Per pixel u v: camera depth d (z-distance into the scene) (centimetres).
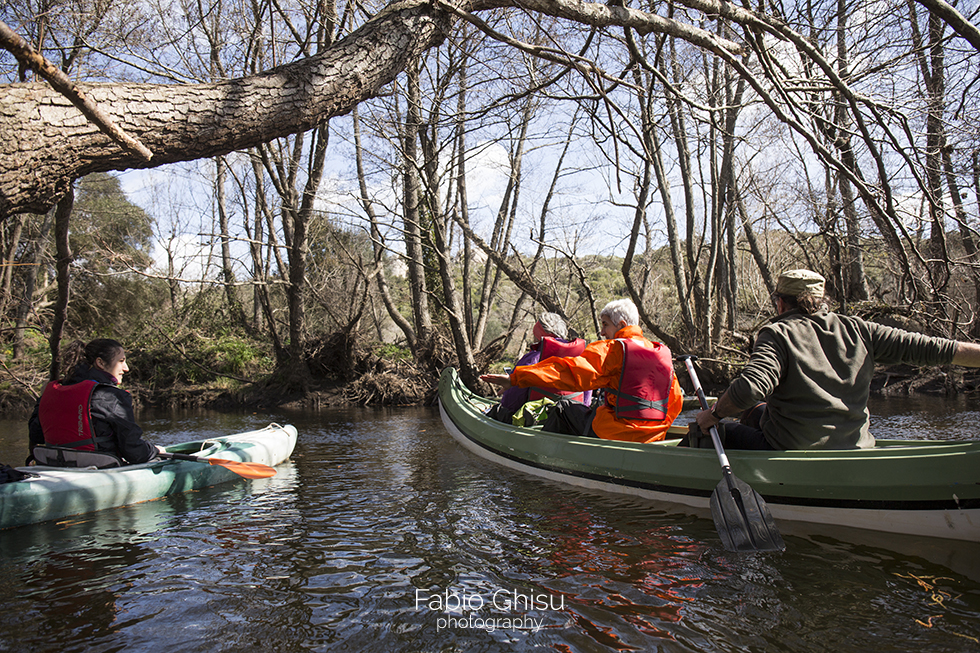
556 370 366
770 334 284
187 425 877
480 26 365
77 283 1584
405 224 1156
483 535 313
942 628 200
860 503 279
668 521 325
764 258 1276
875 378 1043
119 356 413
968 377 967
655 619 213
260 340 1612
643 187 905
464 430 604
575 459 405
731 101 925
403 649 199
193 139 285
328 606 232
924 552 262
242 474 419
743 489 288
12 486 346
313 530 332
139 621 221
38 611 230
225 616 225
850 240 930
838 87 407
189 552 297
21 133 236
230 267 1606
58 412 390
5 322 1207
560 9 354
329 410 1103
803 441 291
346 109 339
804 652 189
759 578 245
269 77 305
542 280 1476
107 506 380
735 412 285
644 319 1046
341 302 1591
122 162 274
